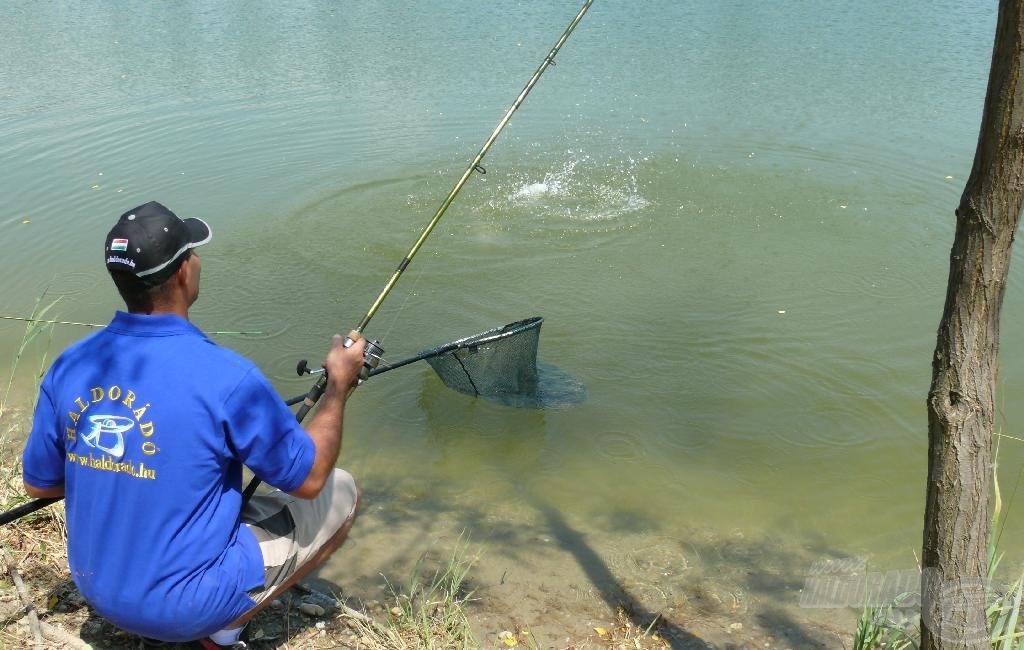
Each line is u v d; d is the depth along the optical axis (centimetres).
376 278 818
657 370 668
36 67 1416
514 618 411
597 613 421
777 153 1099
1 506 416
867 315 746
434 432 593
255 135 1150
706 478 549
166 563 268
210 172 1039
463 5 1758
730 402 628
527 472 553
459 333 724
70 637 335
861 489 541
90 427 266
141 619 273
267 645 351
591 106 1248
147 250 261
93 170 1033
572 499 529
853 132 1154
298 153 1104
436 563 457
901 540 495
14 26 1670
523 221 940
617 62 1415
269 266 840
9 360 671
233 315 749
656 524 507
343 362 301
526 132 1168
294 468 275
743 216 948
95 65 1428
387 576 442
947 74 1338
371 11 1738
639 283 809
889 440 588
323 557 327
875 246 876
